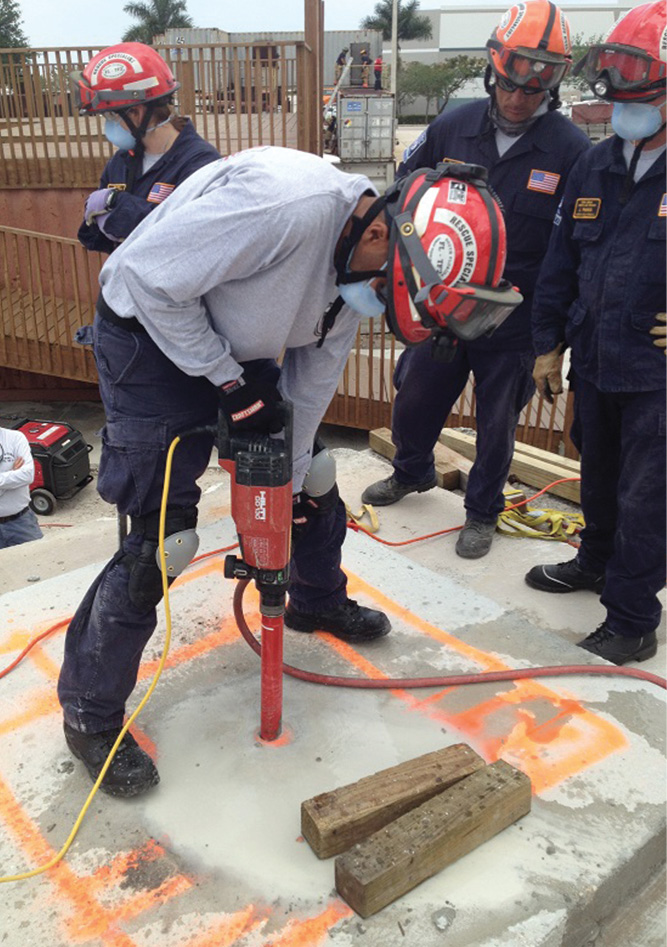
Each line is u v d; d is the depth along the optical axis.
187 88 8.87
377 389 8.34
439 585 3.07
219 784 2.14
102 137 9.10
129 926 1.77
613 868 1.90
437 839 1.82
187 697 2.46
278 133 10.50
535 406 7.07
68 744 2.19
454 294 1.61
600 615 3.26
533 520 3.99
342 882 1.79
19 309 9.41
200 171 1.86
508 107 2.96
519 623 2.85
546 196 3.10
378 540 3.41
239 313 1.79
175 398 1.92
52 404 10.59
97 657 2.03
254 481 1.88
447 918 1.76
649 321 2.55
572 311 2.80
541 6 2.82
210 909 1.80
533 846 1.95
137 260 1.69
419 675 2.59
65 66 8.94
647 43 2.25
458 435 4.86
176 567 1.99
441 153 3.29
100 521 5.43
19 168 9.38
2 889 1.86
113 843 1.97
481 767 2.05
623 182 2.54
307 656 2.68
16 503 4.92
